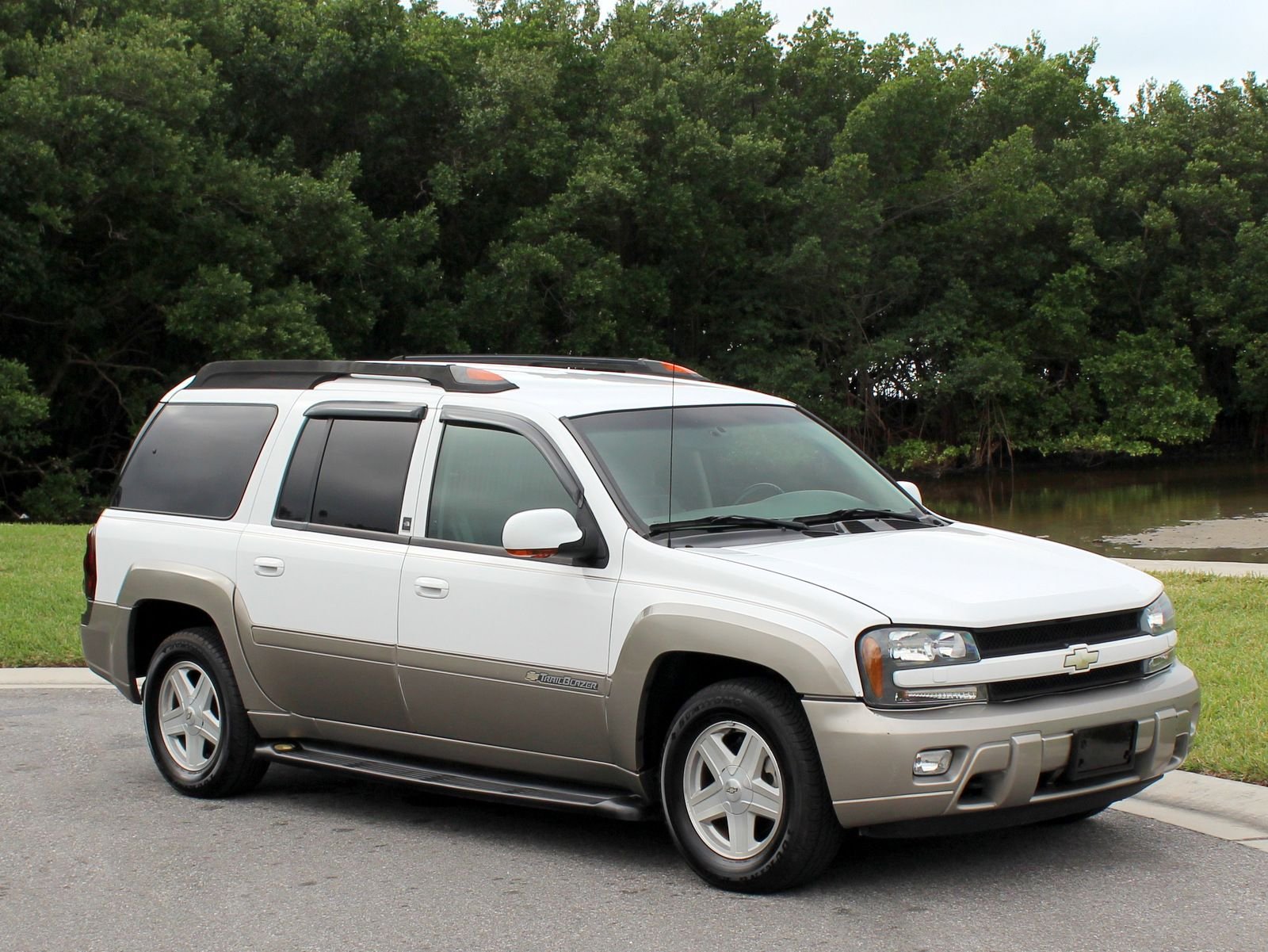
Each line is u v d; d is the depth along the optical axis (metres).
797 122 50.06
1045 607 5.00
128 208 33.78
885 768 4.70
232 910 5.11
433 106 41.91
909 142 49.28
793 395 48.19
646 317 47.34
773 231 49.59
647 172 44.22
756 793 5.05
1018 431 52.81
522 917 4.94
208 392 7.18
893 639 4.78
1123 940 4.56
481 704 5.73
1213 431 57.06
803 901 5.00
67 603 11.80
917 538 5.71
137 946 4.75
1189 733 5.36
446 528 5.96
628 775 5.41
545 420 5.82
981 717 4.77
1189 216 53.47
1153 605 5.39
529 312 42.56
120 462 39.66
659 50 48.16
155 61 32.19
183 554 6.80
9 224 30.97
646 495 5.59
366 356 42.56
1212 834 5.80
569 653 5.45
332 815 6.47
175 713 6.91
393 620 5.97
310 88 38.41
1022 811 4.94
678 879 5.33
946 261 51.97
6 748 7.84
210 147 36.78
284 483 6.58
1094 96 55.94
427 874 5.51
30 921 5.04
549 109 43.91
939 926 4.72
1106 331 55.53
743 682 5.09
